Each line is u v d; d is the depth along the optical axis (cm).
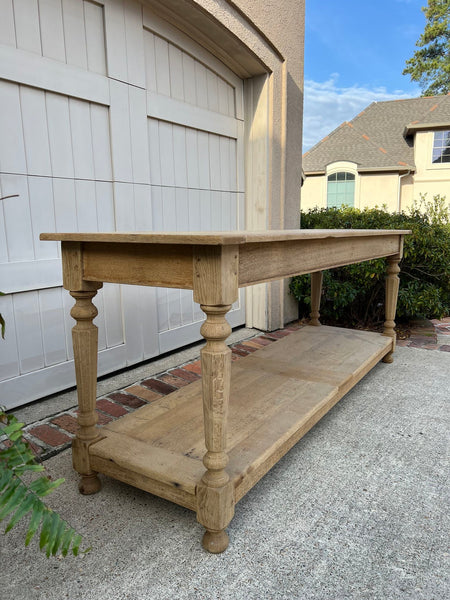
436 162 1300
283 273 144
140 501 152
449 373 278
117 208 255
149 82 270
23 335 217
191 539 133
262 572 119
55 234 137
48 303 228
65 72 219
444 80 2119
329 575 118
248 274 124
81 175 235
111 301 262
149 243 123
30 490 86
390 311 292
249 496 154
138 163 265
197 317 335
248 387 201
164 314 303
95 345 149
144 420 170
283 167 369
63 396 236
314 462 176
